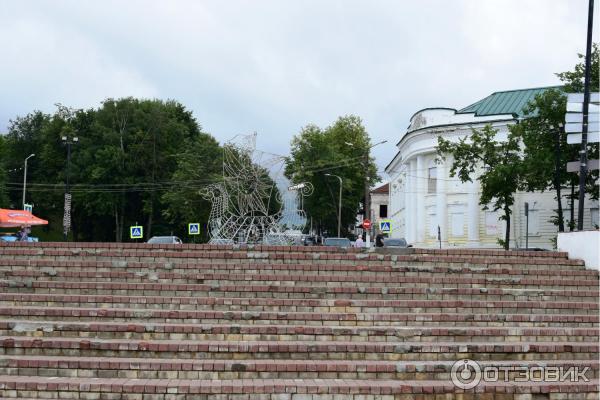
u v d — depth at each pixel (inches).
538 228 2153.1
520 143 1999.3
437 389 430.9
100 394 418.6
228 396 417.7
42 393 418.6
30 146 3105.3
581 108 771.4
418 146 2412.6
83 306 550.6
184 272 633.0
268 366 448.1
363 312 564.7
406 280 629.6
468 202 2279.8
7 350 467.8
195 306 557.9
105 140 2711.6
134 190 2669.8
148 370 444.1
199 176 2379.4
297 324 533.0
